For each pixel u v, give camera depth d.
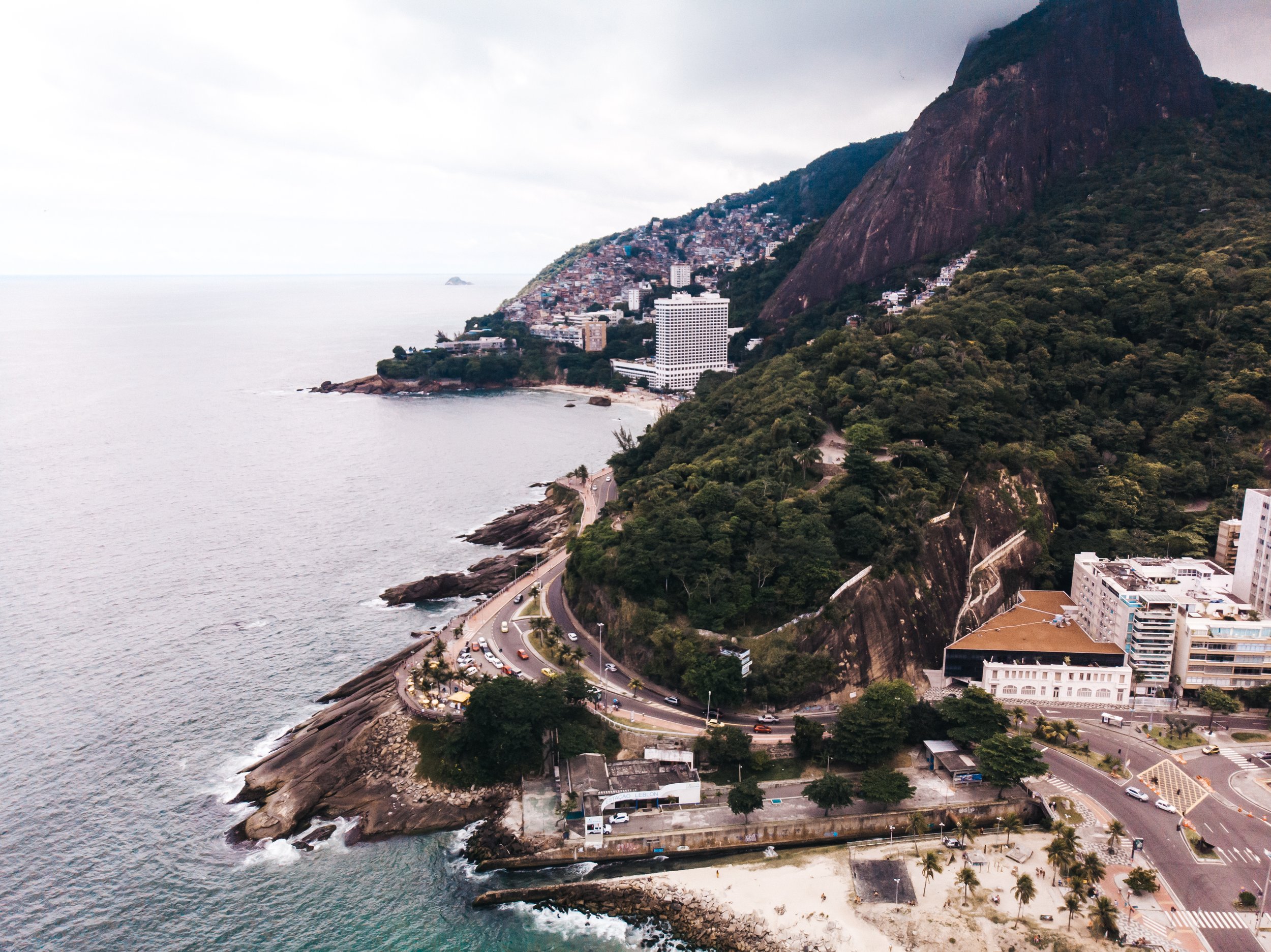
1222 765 146.62
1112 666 168.50
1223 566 194.50
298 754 162.25
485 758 155.38
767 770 150.38
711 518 194.62
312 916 125.12
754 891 124.88
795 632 169.00
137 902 127.81
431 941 120.25
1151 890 117.69
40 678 191.88
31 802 149.75
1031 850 129.62
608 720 161.00
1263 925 112.62
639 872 132.12
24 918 124.62
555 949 118.06
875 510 187.75
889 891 122.31
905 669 174.62
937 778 147.25
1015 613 188.75
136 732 171.88
